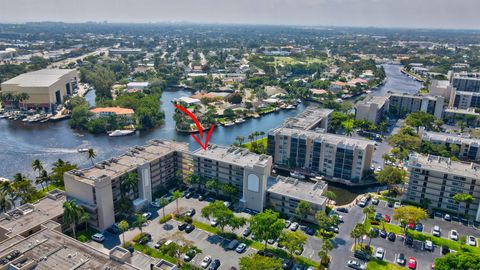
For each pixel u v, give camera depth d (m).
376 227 187.62
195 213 197.50
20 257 125.31
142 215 182.00
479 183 194.50
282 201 197.88
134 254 153.62
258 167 192.75
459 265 141.25
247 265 138.50
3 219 164.88
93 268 121.81
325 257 156.62
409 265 156.88
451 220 195.75
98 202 176.50
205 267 153.88
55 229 155.62
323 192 199.88
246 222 189.38
